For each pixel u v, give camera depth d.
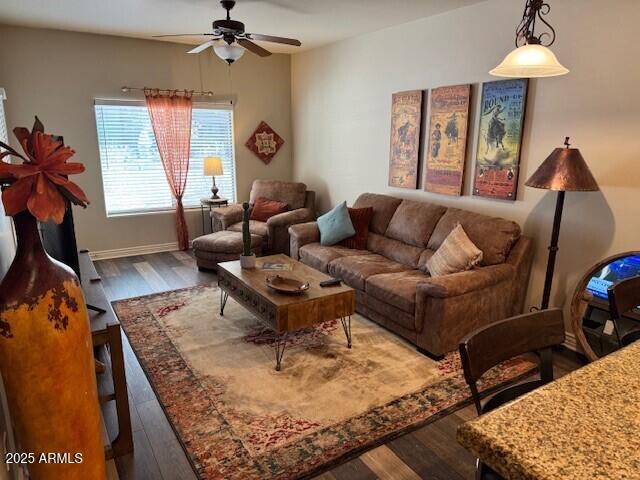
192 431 2.29
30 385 1.44
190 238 5.89
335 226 4.37
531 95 3.26
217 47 3.63
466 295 2.97
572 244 3.13
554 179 2.73
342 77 5.21
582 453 0.69
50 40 4.64
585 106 2.95
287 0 3.54
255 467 2.04
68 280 1.51
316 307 2.84
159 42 5.19
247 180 6.16
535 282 3.41
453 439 2.25
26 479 1.85
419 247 3.95
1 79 4.49
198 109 5.64
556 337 1.38
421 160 4.30
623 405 0.81
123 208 5.43
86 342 1.57
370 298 3.52
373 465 2.07
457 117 3.84
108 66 4.97
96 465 1.67
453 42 3.83
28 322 1.39
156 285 4.48
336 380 2.76
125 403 2.09
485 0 3.49
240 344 3.23
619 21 2.71
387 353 3.10
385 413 2.44
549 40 3.11
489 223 3.41
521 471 0.67
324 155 5.73
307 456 2.12
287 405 2.51
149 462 2.09
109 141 5.18
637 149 2.72
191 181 5.80
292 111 6.27
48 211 1.41
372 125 4.86
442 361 2.99
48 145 1.43
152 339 3.30
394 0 3.52
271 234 4.97
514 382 2.76
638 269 2.74
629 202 2.79
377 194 4.71
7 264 2.16
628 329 2.68
